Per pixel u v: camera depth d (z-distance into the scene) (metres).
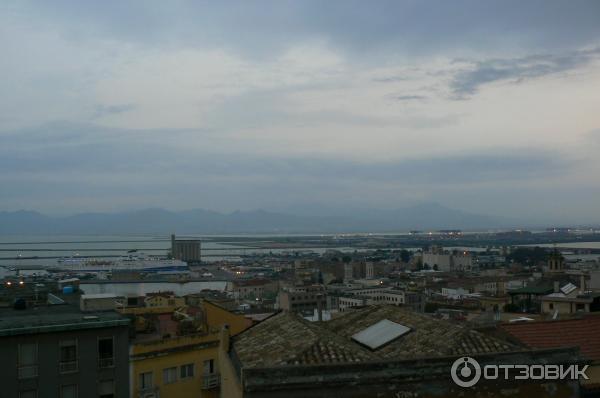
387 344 32.56
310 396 26.39
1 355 45.28
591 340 35.53
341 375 26.77
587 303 66.56
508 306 114.00
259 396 26.06
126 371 50.62
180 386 54.00
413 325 34.44
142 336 57.28
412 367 27.58
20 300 57.91
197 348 55.56
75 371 48.31
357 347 30.91
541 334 36.19
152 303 119.12
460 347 30.22
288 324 33.78
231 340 35.16
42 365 46.84
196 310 72.19
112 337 50.34
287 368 26.47
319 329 32.22
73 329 48.50
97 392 49.09
